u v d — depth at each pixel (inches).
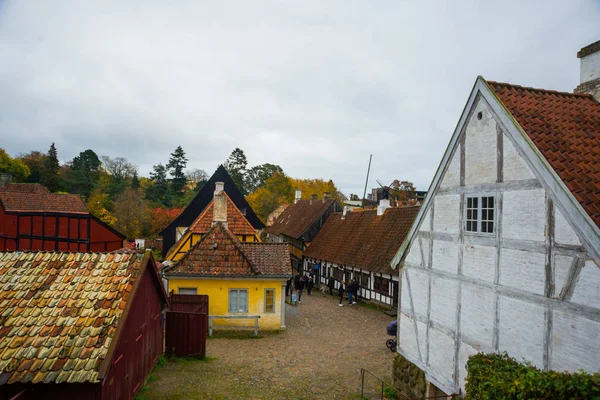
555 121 312.2
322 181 3240.7
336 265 1209.4
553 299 260.1
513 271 293.3
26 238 992.2
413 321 424.5
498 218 309.6
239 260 689.0
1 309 324.8
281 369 492.4
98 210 1998.0
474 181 338.0
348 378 471.8
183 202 2662.4
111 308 324.8
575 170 269.3
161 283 441.7
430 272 396.2
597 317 231.3
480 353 304.0
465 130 352.2
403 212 1039.6
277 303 684.7
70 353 288.8
